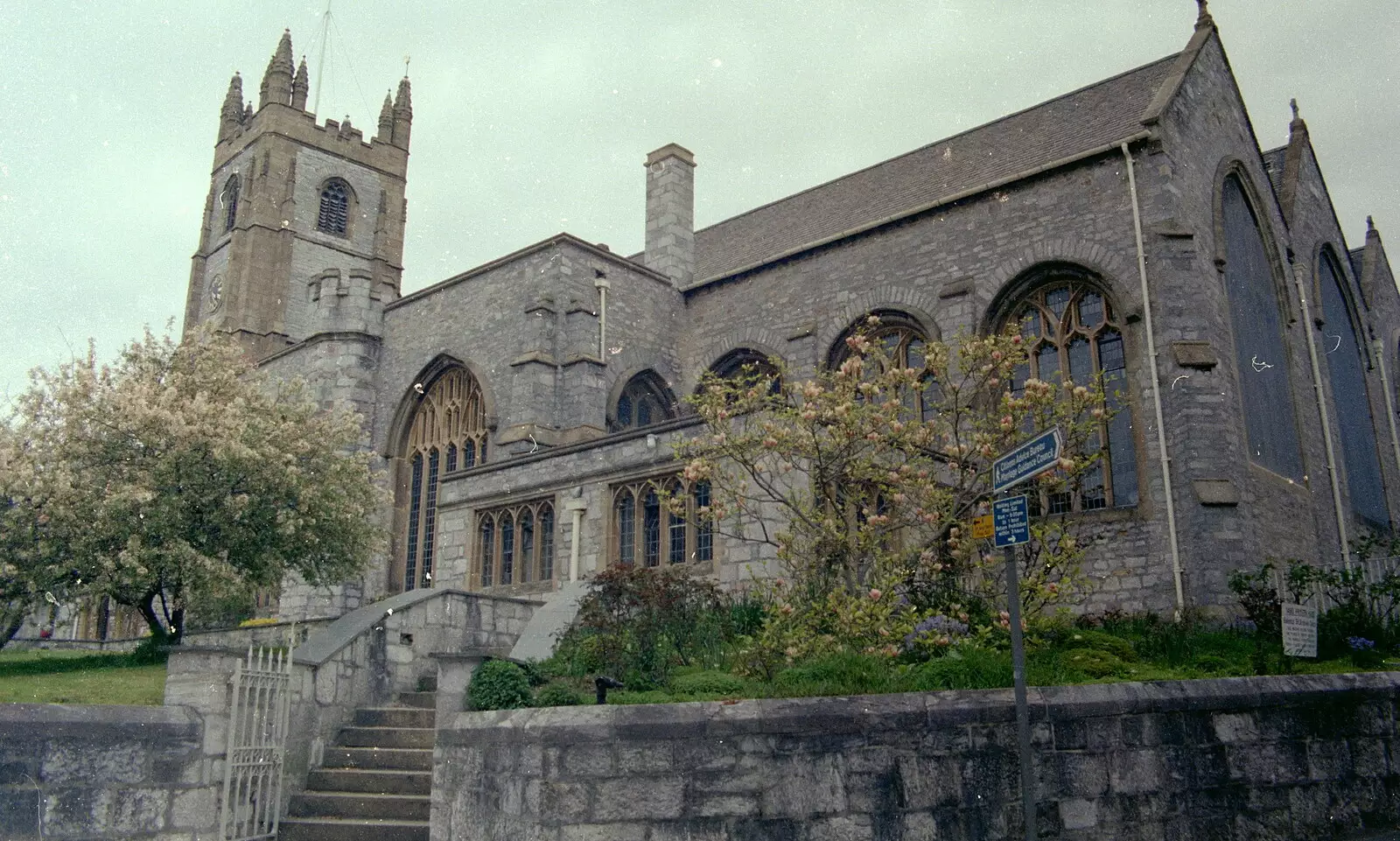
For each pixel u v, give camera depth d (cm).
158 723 1028
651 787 823
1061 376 2219
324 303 3338
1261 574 1644
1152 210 2142
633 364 2903
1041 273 2288
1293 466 2431
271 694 1173
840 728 850
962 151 2855
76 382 1959
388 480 3136
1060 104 2722
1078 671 1112
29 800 931
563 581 1886
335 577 2223
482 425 2928
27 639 2948
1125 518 2027
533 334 2738
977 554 1369
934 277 2473
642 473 1794
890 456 1434
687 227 3238
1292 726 1057
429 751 1223
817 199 3225
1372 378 3161
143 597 1978
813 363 2656
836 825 830
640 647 1189
